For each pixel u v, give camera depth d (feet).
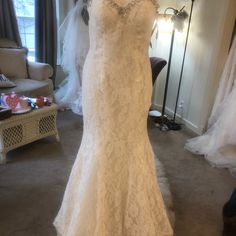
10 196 6.34
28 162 7.84
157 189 4.83
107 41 3.84
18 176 7.13
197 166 8.27
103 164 4.30
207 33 9.78
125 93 4.09
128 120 4.24
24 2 12.84
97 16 3.74
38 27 12.76
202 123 10.30
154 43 12.39
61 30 12.80
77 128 10.36
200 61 10.28
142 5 3.69
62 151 8.59
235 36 8.64
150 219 4.48
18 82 10.54
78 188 4.69
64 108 12.25
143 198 4.45
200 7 10.01
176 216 6.03
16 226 5.47
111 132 4.26
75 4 12.28
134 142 4.41
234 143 8.20
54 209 6.00
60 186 6.81
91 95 4.21
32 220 5.65
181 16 10.40
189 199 6.68
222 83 9.01
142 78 4.11
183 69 11.29
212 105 9.88
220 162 8.28
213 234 5.60
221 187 7.27
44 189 6.66
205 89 10.03
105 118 4.21
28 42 13.62
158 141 9.80
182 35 11.08
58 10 13.30
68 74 13.03
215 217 6.11
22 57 11.42
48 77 11.55
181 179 7.52
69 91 12.34
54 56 13.47
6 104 7.98
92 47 4.09
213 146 8.69
